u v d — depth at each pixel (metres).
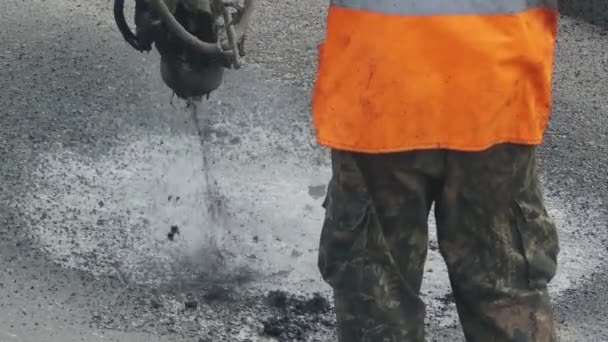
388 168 3.50
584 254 5.46
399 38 3.37
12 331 4.56
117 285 4.91
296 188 5.93
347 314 3.60
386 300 3.56
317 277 5.06
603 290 5.13
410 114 3.41
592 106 7.33
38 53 7.60
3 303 4.75
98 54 7.64
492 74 3.40
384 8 3.38
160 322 4.64
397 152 3.47
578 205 5.98
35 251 5.16
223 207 5.66
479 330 3.67
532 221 3.61
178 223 5.47
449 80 3.39
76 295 4.82
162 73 4.81
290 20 8.55
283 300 4.83
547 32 3.56
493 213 3.56
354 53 3.42
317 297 4.85
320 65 3.51
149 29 4.64
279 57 7.79
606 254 5.47
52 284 4.90
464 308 3.70
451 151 3.47
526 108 3.50
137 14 4.68
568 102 7.37
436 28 3.37
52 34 7.95
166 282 4.95
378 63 3.39
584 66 8.05
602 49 8.40
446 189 3.53
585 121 7.07
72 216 5.48
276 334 4.58
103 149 6.23
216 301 4.82
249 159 6.22
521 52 3.43
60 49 7.69
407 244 3.59
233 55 4.46
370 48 3.40
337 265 3.60
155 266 5.08
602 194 6.12
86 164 6.04
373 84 3.41
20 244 5.21
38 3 8.55
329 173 6.13
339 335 3.65
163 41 4.65
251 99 7.01
